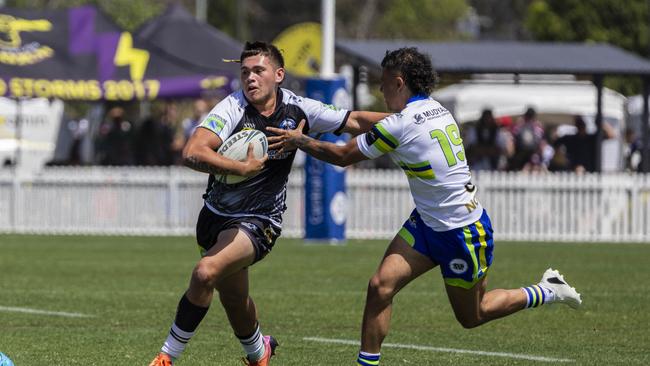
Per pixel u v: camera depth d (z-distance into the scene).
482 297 27.14
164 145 92.44
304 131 26.83
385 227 79.50
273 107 26.20
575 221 78.56
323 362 30.58
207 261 25.14
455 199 25.73
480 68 82.00
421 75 26.11
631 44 158.88
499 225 78.75
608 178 78.12
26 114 112.88
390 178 79.31
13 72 80.12
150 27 84.62
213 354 31.77
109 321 38.16
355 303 43.03
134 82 80.94
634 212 78.19
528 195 78.50
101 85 80.69
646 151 87.88
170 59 82.62
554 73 83.62
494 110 115.38
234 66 83.12
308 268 56.59
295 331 36.25
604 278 52.22
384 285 25.73
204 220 26.42
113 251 66.75
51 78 80.44
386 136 25.66
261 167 25.14
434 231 25.86
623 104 119.19
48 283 49.69
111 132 92.69
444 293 46.69
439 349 32.78
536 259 62.09
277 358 31.16
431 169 25.62
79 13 84.12
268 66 25.84
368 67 85.38
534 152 87.38
